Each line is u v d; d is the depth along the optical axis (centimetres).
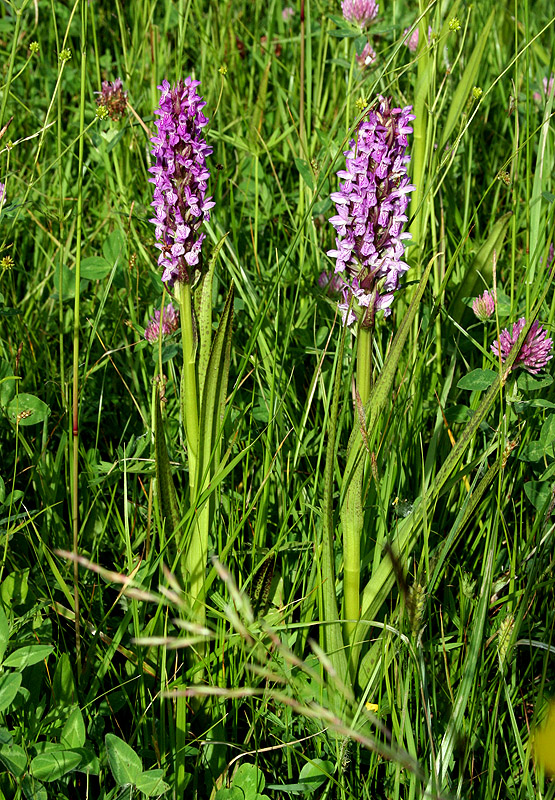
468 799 188
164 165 171
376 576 192
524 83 407
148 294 300
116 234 285
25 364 280
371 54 338
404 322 175
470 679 177
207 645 202
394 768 190
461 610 213
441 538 228
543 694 210
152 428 241
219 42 412
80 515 240
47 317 300
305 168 287
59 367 285
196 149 170
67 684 191
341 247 173
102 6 450
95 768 177
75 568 192
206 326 184
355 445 180
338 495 235
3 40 420
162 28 412
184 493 216
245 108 383
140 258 304
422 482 227
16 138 369
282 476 234
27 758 172
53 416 263
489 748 189
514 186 254
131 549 213
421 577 175
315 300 266
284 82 409
